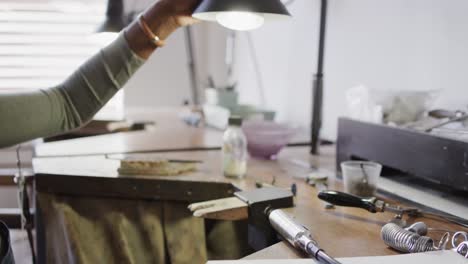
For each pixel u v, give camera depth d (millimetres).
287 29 2316
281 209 983
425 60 1405
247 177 1272
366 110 1237
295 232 789
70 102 1120
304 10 2131
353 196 947
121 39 1099
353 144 1230
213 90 2303
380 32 1613
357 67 1754
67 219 1265
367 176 1072
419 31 1427
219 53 3248
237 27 1016
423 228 818
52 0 2771
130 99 3246
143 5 3053
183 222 1249
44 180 1277
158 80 3264
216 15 995
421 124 1122
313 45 2059
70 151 1600
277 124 1617
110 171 1310
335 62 1901
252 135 1514
